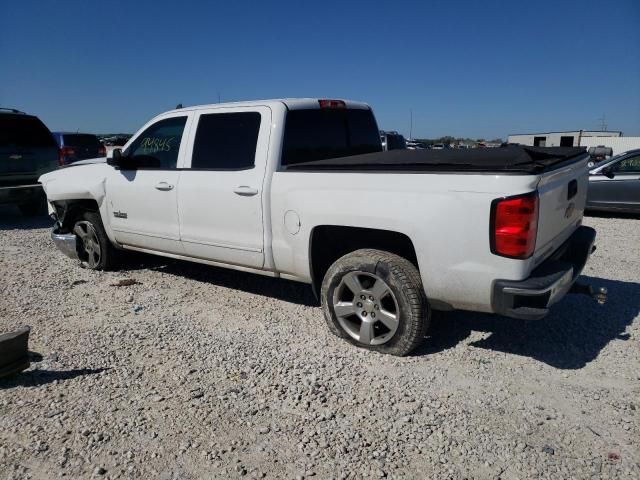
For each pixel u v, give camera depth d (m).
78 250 6.52
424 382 3.50
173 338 4.26
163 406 3.22
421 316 3.70
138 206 5.54
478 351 3.97
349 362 3.80
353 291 3.97
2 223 10.20
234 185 4.59
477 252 3.37
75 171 6.29
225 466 2.67
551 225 3.67
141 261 6.67
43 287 5.68
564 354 3.92
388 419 3.07
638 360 3.81
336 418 3.09
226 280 5.92
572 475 2.59
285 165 4.48
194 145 5.04
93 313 4.87
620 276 5.95
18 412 3.15
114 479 2.58
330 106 5.04
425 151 4.54
